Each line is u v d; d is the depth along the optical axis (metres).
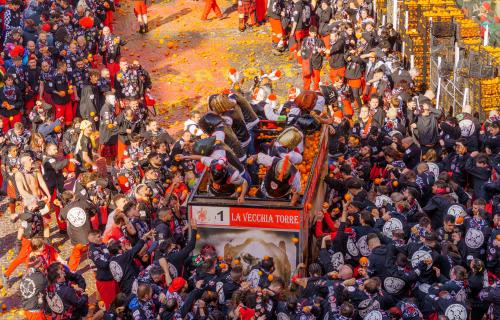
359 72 20.75
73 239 15.05
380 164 16.58
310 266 12.57
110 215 14.24
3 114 19.56
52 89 19.88
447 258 12.52
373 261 12.34
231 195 13.38
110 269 13.12
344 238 13.20
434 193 14.58
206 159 13.02
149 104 20.42
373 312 11.37
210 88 23.12
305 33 24.48
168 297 11.84
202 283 12.15
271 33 26.70
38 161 16.56
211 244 13.43
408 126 18.25
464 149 15.98
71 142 17.47
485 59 19.02
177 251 13.04
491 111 16.75
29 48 20.48
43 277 12.94
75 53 20.00
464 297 11.80
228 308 12.09
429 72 21.77
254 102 16.91
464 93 18.59
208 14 28.34
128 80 19.98
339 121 17.58
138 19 26.66
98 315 13.05
